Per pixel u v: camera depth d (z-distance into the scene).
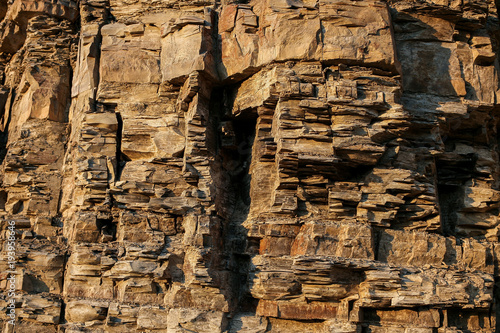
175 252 15.53
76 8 19.14
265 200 16.22
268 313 15.05
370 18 16.17
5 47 20.53
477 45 17.75
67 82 18.61
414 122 16.48
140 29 17.50
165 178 16.27
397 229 15.99
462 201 17.30
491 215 17.31
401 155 16.22
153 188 16.17
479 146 18.05
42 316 15.43
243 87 17.00
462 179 17.72
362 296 14.72
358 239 15.14
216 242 15.78
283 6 16.34
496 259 16.50
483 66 17.56
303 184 15.84
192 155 16.19
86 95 17.30
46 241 16.64
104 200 16.22
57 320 15.46
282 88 15.66
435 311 14.98
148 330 15.04
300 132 15.46
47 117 18.14
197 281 14.97
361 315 14.89
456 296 14.88
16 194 17.55
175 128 16.67
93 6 18.27
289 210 15.58
